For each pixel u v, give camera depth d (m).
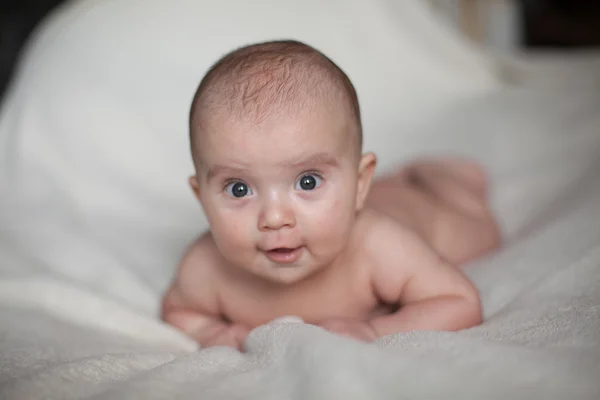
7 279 1.04
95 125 1.74
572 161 1.60
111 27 1.91
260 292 1.00
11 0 2.18
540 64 2.36
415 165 1.49
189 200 1.61
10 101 1.87
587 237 1.05
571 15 3.44
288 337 0.71
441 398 0.55
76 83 1.80
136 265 1.32
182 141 1.76
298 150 0.79
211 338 0.96
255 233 0.82
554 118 1.85
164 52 1.90
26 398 0.64
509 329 0.80
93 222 1.55
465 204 1.36
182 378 0.68
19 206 1.63
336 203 0.83
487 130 1.85
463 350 0.65
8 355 0.81
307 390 0.58
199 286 1.04
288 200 0.81
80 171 1.69
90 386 0.69
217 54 1.94
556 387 0.56
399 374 0.58
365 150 1.81
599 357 0.62
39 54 1.90
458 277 0.95
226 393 0.63
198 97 0.85
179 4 1.97
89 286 1.17
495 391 0.56
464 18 2.86
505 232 1.42
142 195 1.64
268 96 0.80
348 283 0.98
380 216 1.00
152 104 1.81
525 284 0.99
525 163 1.67
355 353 0.62
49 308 1.00
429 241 1.26
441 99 2.16
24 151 1.73
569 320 0.75
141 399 0.62
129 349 0.88
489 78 2.29
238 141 0.79
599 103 1.90
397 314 0.91
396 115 2.04
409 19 2.27
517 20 3.02
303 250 0.84
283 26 2.05
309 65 0.84
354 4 2.18
